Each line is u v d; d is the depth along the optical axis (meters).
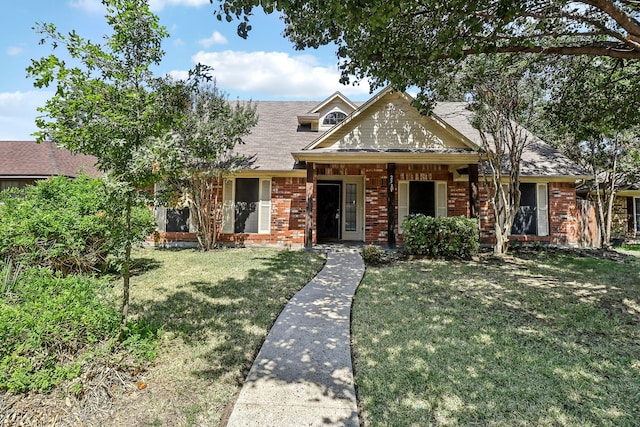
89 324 3.55
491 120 10.86
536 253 11.43
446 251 10.52
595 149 14.45
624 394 3.26
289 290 6.69
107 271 7.61
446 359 3.90
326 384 3.36
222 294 6.37
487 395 3.21
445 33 4.84
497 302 6.04
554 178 12.81
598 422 2.86
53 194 6.95
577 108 7.94
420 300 6.12
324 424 2.77
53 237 5.99
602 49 5.16
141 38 3.83
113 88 3.63
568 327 4.92
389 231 11.42
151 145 3.66
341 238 14.41
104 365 3.40
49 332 3.29
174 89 3.98
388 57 5.45
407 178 13.08
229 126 11.09
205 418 2.88
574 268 9.09
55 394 3.02
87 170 17.06
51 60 3.30
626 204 16.27
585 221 13.47
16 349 3.13
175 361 3.78
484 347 4.21
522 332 4.69
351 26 4.12
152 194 4.26
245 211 12.93
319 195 14.80
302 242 12.87
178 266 8.94
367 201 13.23
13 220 6.06
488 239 12.76
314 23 4.85
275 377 3.48
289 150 13.95
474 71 8.63
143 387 3.27
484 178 11.51
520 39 5.25
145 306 5.61
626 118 7.55
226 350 4.06
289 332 4.63
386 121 11.59
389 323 4.99
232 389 3.30
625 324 5.05
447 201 13.02
